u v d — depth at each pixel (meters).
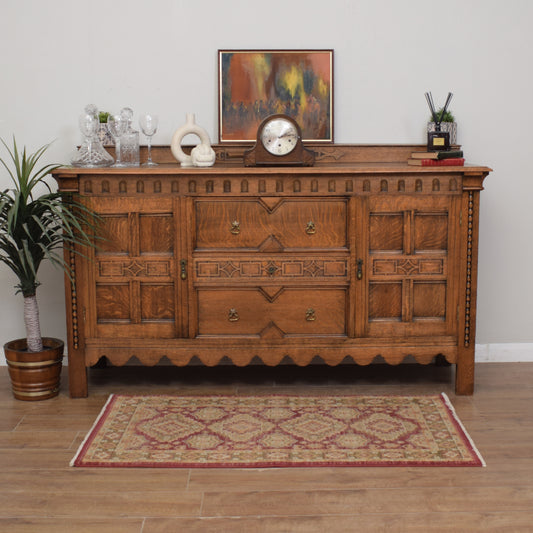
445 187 3.18
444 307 3.28
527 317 3.83
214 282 3.23
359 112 3.65
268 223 3.21
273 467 2.64
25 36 3.58
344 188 3.17
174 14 3.58
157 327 3.27
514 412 3.13
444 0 3.59
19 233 3.18
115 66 3.61
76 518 2.31
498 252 3.78
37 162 3.66
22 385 3.28
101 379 3.59
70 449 2.79
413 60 3.62
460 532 2.23
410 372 3.69
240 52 3.58
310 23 3.59
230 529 2.25
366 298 3.25
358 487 2.50
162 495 2.45
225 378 3.60
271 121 3.26
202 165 3.28
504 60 3.63
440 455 2.71
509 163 3.70
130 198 3.18
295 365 3.81
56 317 3.80
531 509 2.36
